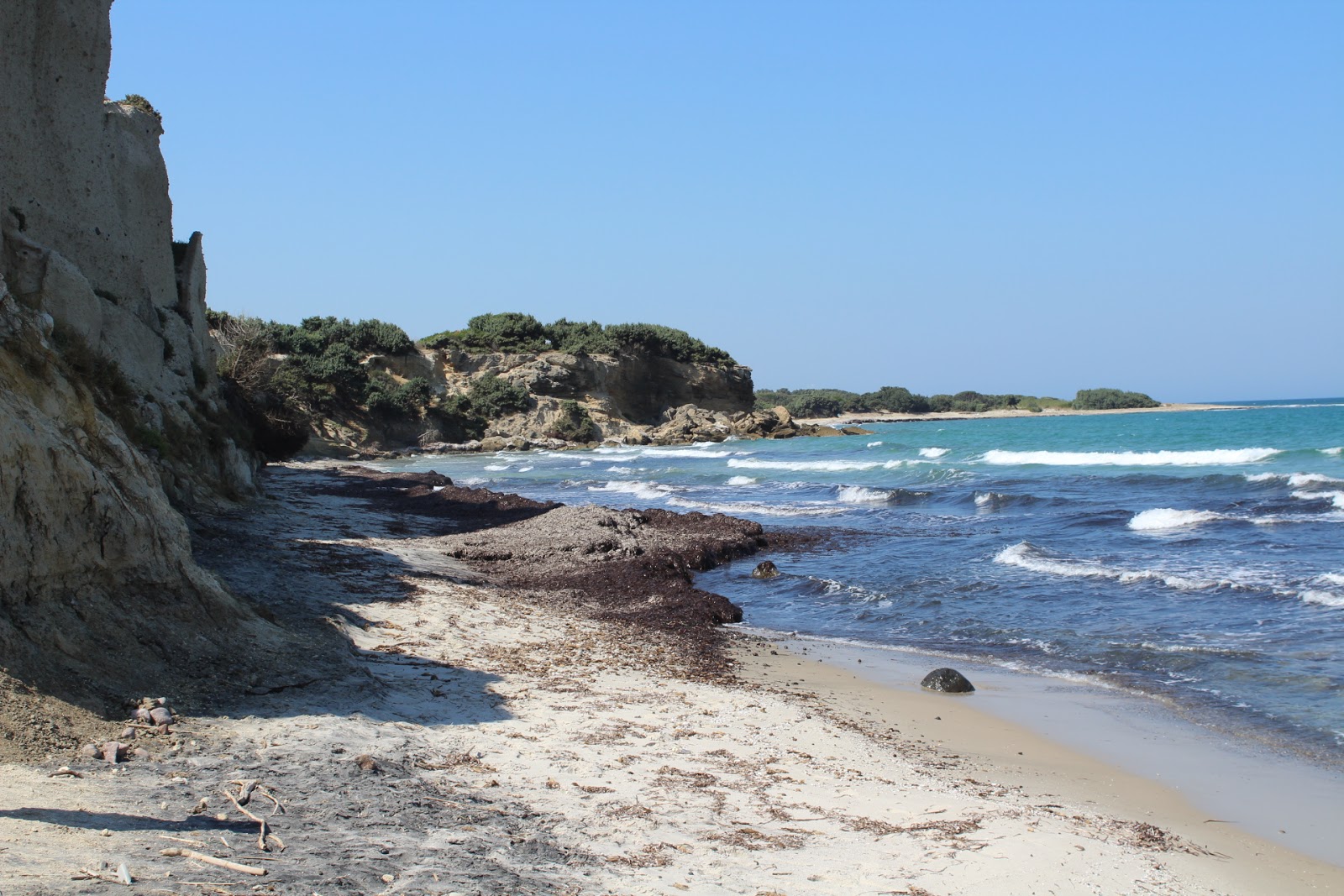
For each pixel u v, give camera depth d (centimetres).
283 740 880
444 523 3100
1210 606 1812
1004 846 794
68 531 966
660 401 10925
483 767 888
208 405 2916
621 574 2188
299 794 750
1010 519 3253
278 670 1067
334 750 869
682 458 7194
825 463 5900
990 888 704
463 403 9188
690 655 1551
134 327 2478
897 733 1180
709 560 2494
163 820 659
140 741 824
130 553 1041
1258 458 4934
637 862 692
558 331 10781
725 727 1122
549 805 801
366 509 3372
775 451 7644
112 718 859
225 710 941
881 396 18825
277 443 4188
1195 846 844
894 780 978
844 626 1830
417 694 1115
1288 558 2283
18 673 841
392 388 8800
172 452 2355
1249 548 2466
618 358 10444
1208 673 1400
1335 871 797
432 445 8494
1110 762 1077
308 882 572
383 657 1276
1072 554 2470
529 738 997
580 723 1074
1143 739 1149
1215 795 974
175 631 1037
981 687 1398
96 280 2447
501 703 1129
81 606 962
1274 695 1289
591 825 762
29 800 657
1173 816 922
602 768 924
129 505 1076
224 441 2734
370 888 576
